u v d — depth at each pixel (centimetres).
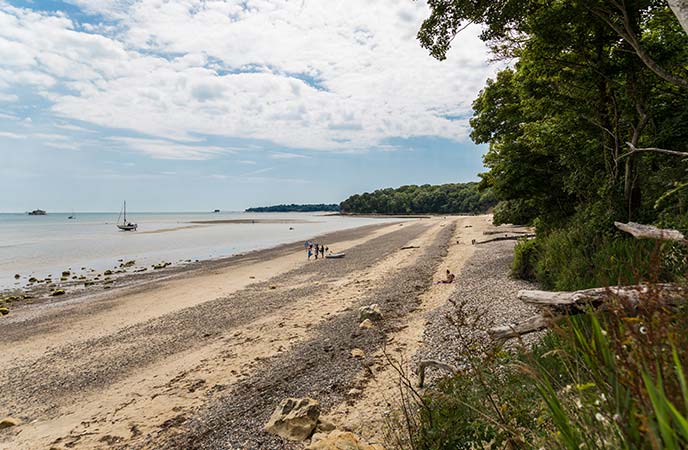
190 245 4494
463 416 327
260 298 1645
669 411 105
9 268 2838
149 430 632
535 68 1058
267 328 1165
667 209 741
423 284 1630
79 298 1848
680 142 880
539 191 1463
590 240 915
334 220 12706
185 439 593
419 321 1067
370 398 648
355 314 1234
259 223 10731
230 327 1213
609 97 988
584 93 1030
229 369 863
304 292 1712
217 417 650
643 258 536
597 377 159
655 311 155
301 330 1116
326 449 448
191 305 1584
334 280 1984
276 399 692
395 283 1723
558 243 1073
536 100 1170
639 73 902
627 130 1038
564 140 1166
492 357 358
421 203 16075
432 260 2370
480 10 881
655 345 137
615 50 919
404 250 3180
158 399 744
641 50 698
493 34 998
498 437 269
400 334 973
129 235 6181
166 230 7512
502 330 385
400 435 464
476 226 5553
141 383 830
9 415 729
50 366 977
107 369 930
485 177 1964
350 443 459
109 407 729
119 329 1284
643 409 122
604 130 990
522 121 1816
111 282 2250
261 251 3800
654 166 1009
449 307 1159
